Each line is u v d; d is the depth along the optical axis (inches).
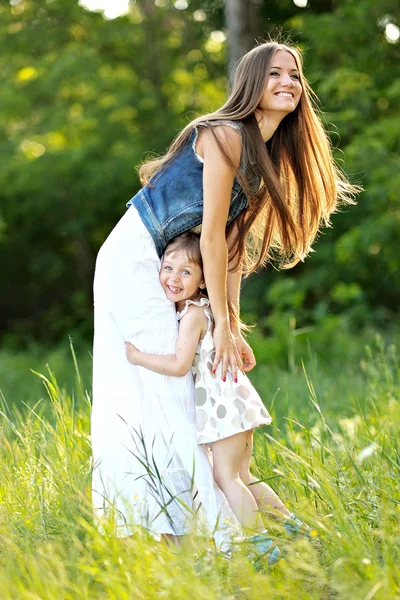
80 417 294.0
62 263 1175.0
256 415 223.0
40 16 1042.1
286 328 723.4
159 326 222.5
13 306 1219.2
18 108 1017.5
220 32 1007.6
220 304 221.5
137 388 225.1
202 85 1085.8
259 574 188.2
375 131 717.3
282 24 918.4
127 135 1027.9
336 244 801.6
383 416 306.3
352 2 775.1
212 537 203.9
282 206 224.2
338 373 558.3
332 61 812.6
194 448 220.7
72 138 1053.8
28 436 271.1
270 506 216.5
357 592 173.5
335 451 267.7
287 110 225.5
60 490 232.5
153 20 1045.2
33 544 209.8
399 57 778.2
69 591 186.9
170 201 224.7
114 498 212.5
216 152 219.9
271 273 908.0
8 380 711.1
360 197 792.3
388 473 246.2
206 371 223.0
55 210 1083.3
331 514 208.2
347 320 753.0
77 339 1081.4
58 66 989.2
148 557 188.7
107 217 1114.1
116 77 1031.0
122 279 223.9
